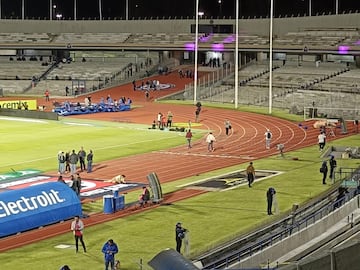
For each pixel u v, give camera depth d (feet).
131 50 448.24
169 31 460.96
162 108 350.43
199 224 130.21
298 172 182.80
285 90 365.20
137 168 190.80
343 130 257.75
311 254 113.91
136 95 405.18
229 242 118.32
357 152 208.23
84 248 113.91
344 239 122.31
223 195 155.12
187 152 218.59
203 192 158.71
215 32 452.76
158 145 232.32
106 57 475.31
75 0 481.46
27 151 218.38
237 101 344.90
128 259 109.60
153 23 463.01
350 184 154.71
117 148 224.94
